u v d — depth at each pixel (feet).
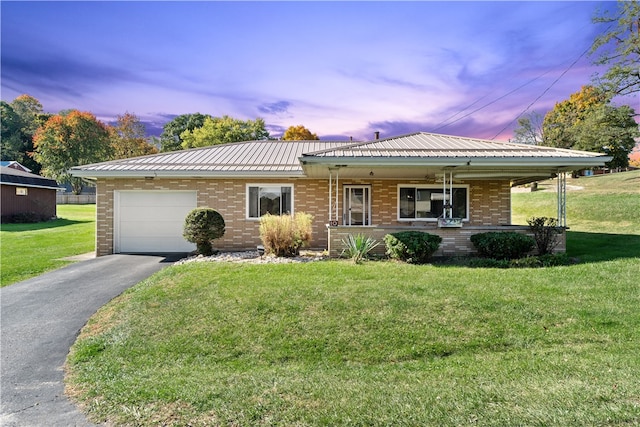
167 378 13.09
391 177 43.73
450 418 9.65
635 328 16.44
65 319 19.85
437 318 17.78
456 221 34.04
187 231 35.24
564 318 17.62
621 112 79.20
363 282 23.31
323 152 32.96
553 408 9.89
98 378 13.34
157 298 21.33
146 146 181.68
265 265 28.94
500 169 35.73
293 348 15.52
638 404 9.91
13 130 189.78
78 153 163.43
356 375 13.09
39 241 53.16
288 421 9.81
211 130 141.69
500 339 15.83
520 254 31.71
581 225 59.41
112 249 41.65
